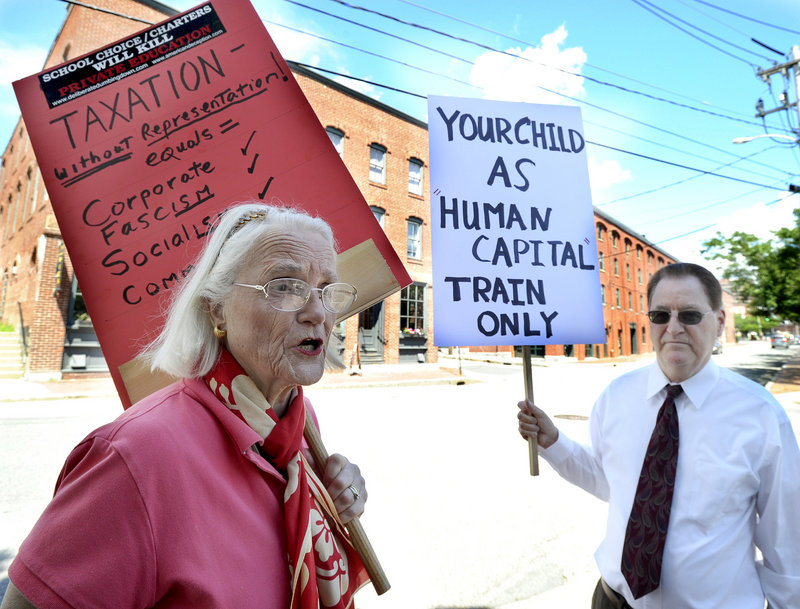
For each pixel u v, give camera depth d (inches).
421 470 195.0
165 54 60.0
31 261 477.1
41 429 256.8
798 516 52.4
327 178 60.7
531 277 82.3
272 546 34.6
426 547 126.3
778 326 3540.8
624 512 59.9
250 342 38.6
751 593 53.0
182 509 30.4
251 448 37.7
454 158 82.5
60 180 54.4
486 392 479.8
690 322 57.2
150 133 57.5
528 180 85.7
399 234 681.0
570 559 120.9
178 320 39.4
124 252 53.9
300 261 40.0
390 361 668.7
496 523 142.1
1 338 503.8
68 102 56.2
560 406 389.7
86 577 27.6
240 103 60.7
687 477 55.3
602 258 1124.5
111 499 28.9
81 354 452.4
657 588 54.1
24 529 134.6
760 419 54.9
